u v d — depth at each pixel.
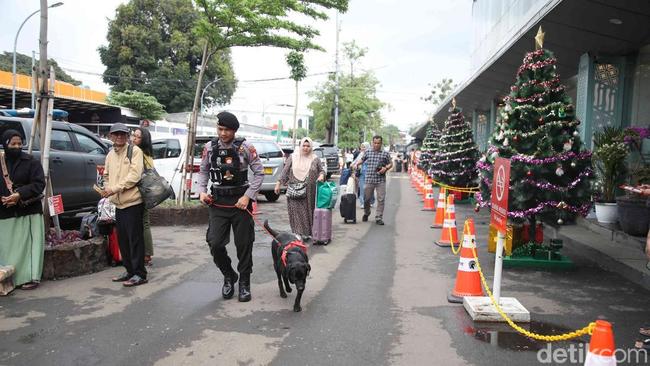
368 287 5.95
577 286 5.95
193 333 4.39
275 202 15.12
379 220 11.15
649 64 10.30
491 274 6.50
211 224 5.28
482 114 25.30
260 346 4.12
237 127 5.25
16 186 5.51
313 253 7.94
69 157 8.70
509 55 12.59
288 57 29.70
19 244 5.56
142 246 5.91
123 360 3.83
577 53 11.27
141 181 5.75
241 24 10.12
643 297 5.52
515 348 4.11
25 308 5.00
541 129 6.50
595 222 9.57
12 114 9.45
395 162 44.59
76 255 6.23
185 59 41.72
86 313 4.88
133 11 39.28
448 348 4.11
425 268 6.94
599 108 10.90
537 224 7.18
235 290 5.71
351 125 42.50
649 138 9.70
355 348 4.09
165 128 33.97
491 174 7.11
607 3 8.27
